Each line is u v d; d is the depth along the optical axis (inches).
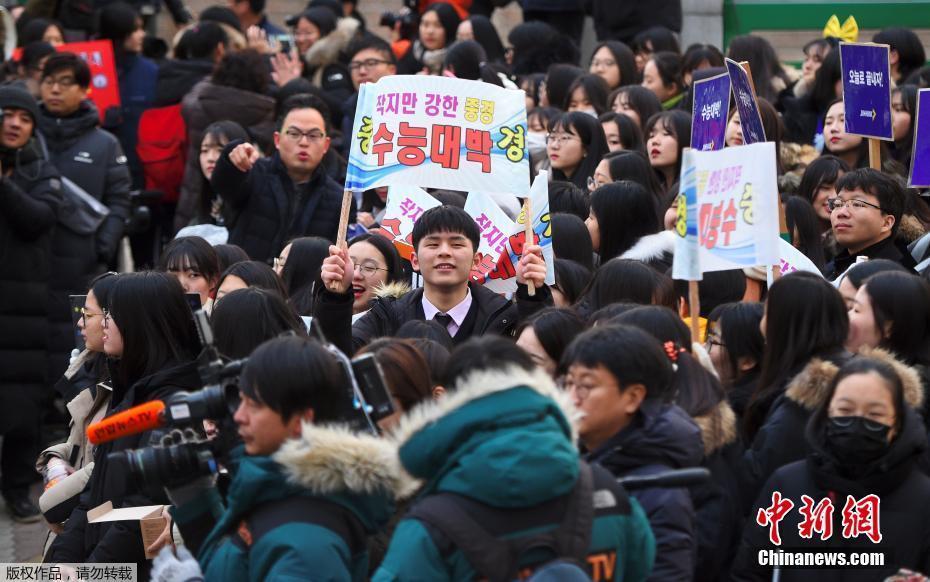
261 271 645.9
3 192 947.3
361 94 679.1
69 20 1390.3
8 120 972.6
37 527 951.0
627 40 1369.3
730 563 518.6
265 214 924.0
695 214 538.0
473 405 366.0
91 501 542.3
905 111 960.9
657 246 748.6
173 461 424.5
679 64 1127.6
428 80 679.1
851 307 614.5
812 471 488.1
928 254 799.7
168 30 1510.8
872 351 540.1
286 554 383.6
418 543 358.6
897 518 476.7
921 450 474.3
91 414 629.6
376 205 993.5
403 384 466.3
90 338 626.8
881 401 464.4
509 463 355.3
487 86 679.7
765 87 1104.8
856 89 814.5
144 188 1237.7
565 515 367.2
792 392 517.7
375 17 1648.6
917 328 573.0
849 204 754.8
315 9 1300.4
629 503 391.2
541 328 537.0
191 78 1207.6
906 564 474.6
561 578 351.9
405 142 673.6
